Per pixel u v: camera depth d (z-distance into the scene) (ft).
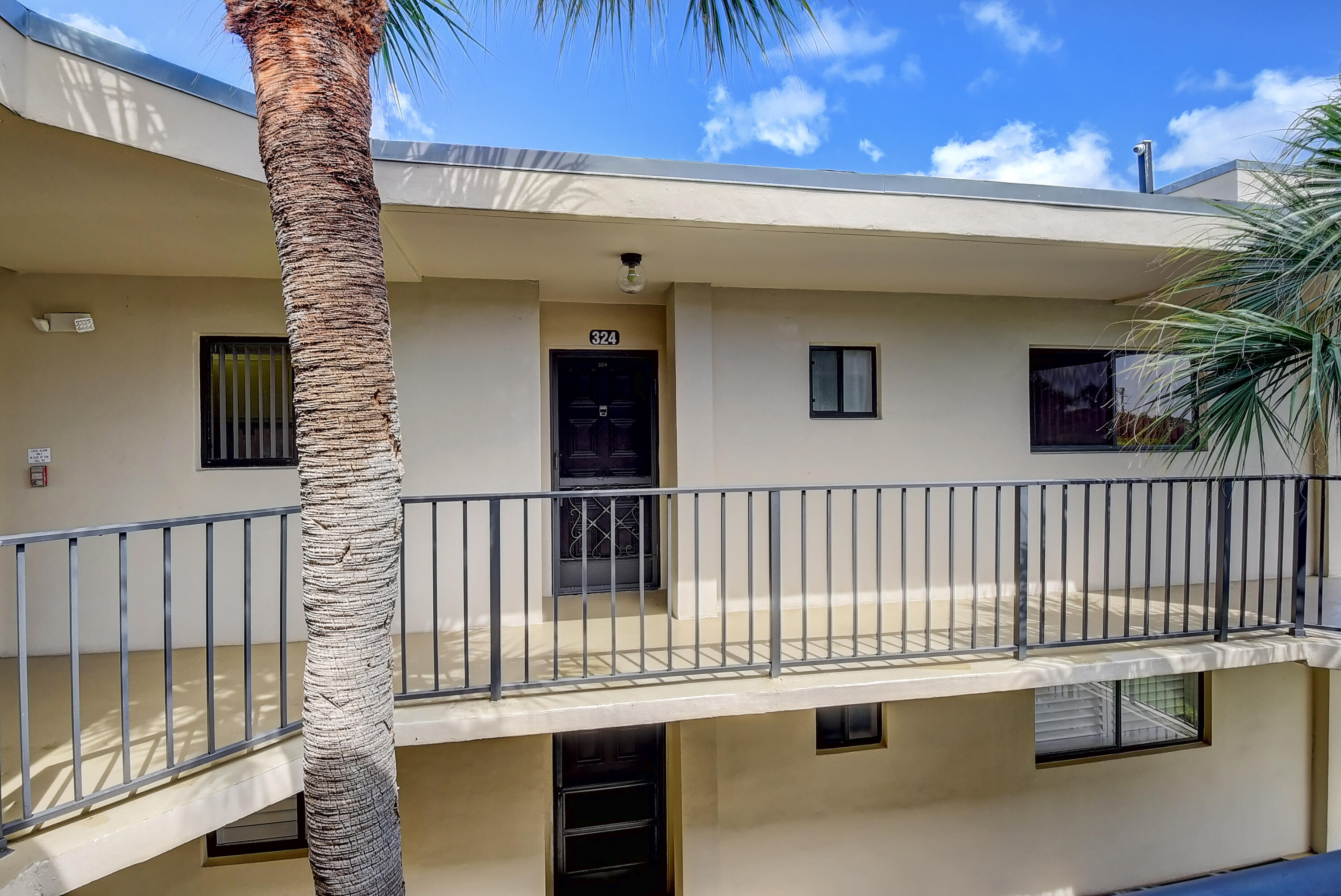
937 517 15.97
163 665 11.64
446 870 12.26
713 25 8.36
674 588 14.48
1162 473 16.84
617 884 14.20
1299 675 16.24
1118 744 15.37
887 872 13.98
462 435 13.64
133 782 7.13
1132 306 16.63
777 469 15.21
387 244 11.18
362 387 5.75
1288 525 17.51
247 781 7.66
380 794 5.90
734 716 13.47
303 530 5.81
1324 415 9.12
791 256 12.48
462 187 9.56
